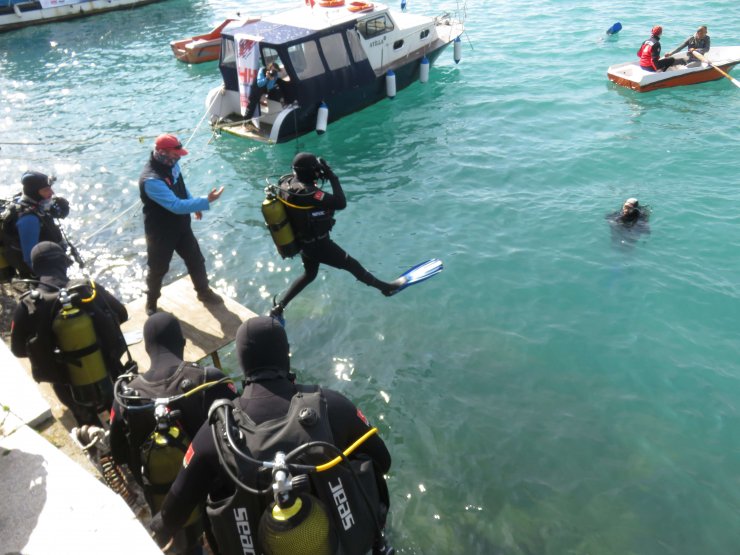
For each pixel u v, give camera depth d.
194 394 2.99
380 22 13.56
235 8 23.75
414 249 8.42
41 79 17.12
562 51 16.16
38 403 4.41
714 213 8.80
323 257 5.88
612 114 12.37
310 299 7.41
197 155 11.87
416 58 14.30
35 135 13.08
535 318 7.02
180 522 2.47
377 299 7.38
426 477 5.05
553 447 5.34
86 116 14.11
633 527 4.62
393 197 9.84
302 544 2.06
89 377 3.78
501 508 4.77
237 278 7.88
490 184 10.02
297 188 5.50
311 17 12.91
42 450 3.88
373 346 6.62
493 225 8.87
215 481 2.37
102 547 3.20
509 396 5.93
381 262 8.16
